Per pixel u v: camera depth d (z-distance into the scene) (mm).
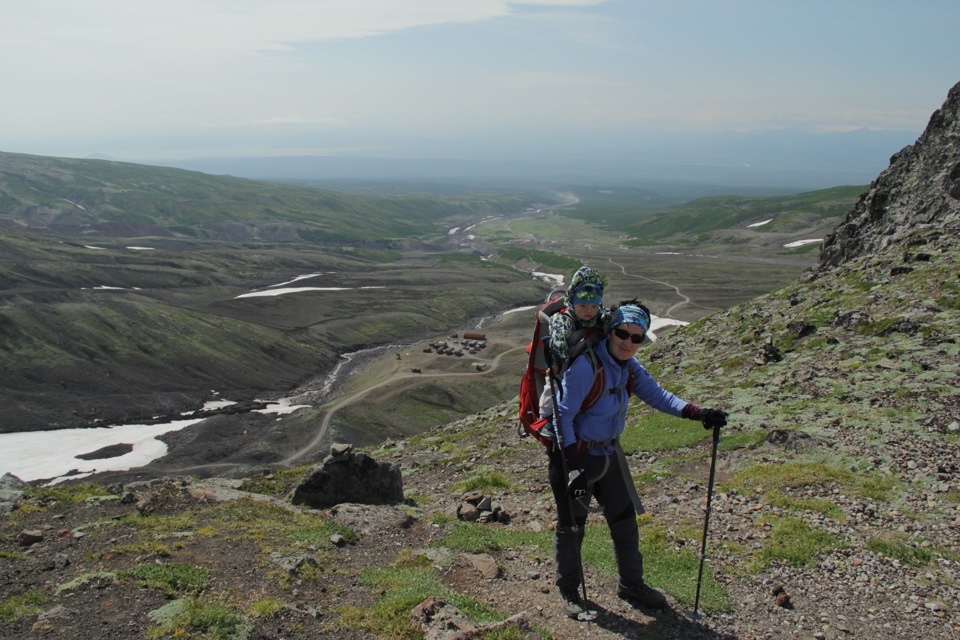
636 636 6789
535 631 6488
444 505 14945
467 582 8258
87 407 157875
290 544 9367
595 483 7016
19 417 148125
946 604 8047
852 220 60594
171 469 118375
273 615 6547
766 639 7105
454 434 34219
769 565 9305
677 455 19047
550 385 6520
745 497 12844
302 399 171625
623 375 6543
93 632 5953
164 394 170875
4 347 177750
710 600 7934
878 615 7812
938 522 10828
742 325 42281
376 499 14539
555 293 6816
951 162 49438
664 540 10383
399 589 7625
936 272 31969
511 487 17281
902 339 25234
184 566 7746
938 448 14547
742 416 21609
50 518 10469
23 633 5902
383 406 147250
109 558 8016
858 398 19828
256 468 113250
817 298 38406
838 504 11977
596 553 9250
